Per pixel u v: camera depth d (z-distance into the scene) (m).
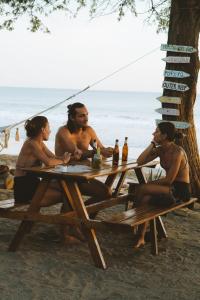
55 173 4.89
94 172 5.10
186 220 7.00
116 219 4.84
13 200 5.49
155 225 5.39
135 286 4.40
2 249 5.18
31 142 5.34
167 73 7.97
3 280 4.33
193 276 4.74
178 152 5.63
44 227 6.12
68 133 6.11
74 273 4.61
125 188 9.59
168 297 4.18
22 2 10.81
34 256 5.02
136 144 29.14
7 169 9.21
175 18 7.98
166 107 8.05
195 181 8.15
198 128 42.31
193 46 7.93
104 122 48.38
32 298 3.99
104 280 4.49
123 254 5.31
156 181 5.66
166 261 5.15
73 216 5.21
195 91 8.06
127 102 121.56
